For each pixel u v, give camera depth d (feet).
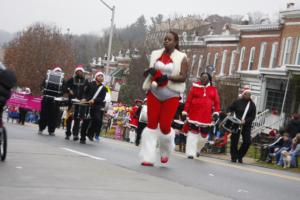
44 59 269.64
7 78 28.68
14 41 283.79
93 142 52.80
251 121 52.49
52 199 19.27
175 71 32.81
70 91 52.44
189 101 47.50
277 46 152.15
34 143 40.75
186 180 28.66
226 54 176.35
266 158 62.13
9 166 26.68
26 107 88.07
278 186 31.50
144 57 193.57
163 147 34.27
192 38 193.16
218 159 54.24
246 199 24.40
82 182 23.65
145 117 65.51
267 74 130.93
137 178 26.81
